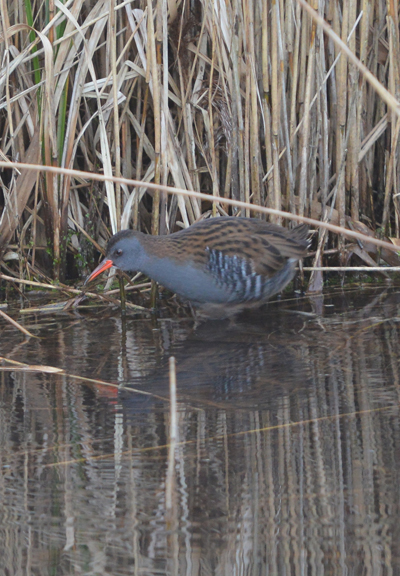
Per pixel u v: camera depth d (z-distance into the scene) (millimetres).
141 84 9977
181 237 8422
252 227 8609
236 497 4355
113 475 4684
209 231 8406
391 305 8805
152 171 9875
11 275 10031
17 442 5215
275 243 8484
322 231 9664
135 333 8078
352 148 9969
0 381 6570
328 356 7016
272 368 6738
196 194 5320
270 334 7867
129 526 4102
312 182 9844
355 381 6289
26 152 9641
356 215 10219
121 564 3760
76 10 8898
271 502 4305
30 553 3871
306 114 9305
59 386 6414
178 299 9625
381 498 4297
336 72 9664
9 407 5910
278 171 9266
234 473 4652
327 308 8844
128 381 6508
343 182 9844
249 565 3713
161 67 9398
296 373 6574
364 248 10094
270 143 9352
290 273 8703
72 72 9797
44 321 8648
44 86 9156
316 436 5176
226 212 10055
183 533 4031
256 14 9234
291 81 9422
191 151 9602
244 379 6465
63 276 9852
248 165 9281
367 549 3816
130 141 10016
